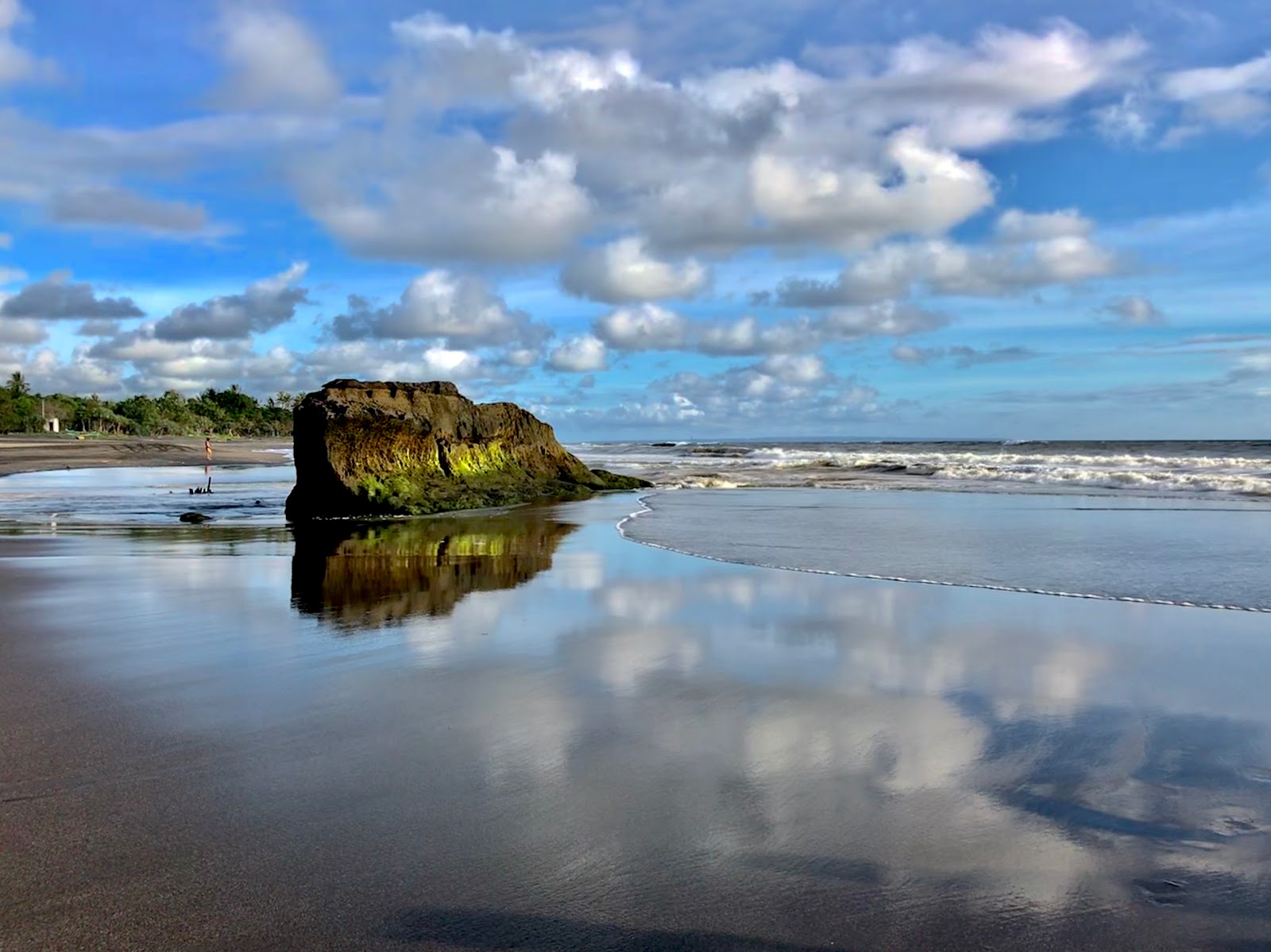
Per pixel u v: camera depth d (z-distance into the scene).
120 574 10.91
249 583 10.29
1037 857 3.63
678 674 6.34
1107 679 6.18
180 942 3.04
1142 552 12.53
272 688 6.04
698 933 3.11
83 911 3.24
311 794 4.27
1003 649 7.03
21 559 12.30
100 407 165.25
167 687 6.05
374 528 16.84
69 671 6.45
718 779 4.45
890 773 4.52
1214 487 24.38
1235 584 9.88
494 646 7.21
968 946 3.03
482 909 3.26
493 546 13.80
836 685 6.06
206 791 4.30
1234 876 3.47
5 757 4.76
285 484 32.44
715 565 11.62
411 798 4.22
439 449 22.22
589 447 116.12
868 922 3.18
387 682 6.17
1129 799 4.20
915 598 9.22
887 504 21.41
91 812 4.07
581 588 9.88
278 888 3.40
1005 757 4.73
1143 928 3.12
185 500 24.20
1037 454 65.06
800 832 3.86
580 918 3.20
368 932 3.10
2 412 131.38
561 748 4.88
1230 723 5.23
